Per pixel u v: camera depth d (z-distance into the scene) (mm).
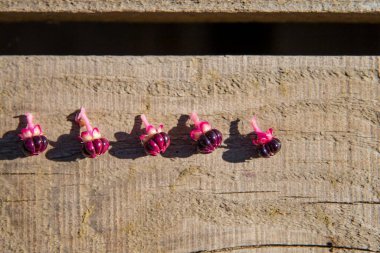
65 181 321
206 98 324
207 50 348
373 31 346
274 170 324
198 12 325
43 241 319
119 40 347
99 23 346
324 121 325
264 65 326
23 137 316
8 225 318
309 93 325
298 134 325
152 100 323
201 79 325
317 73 326
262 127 324
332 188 324
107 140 321
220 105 324
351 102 326
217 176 323
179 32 348
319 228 323
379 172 325
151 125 321
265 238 322
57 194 320
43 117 321
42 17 331
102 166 322
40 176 320
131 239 320
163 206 322
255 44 349
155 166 323
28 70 322
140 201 321
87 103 322
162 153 323
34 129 317
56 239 319
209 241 321
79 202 321
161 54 347
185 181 323
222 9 325
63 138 322
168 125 324
